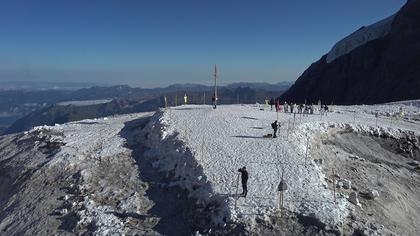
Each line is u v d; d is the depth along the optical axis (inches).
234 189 1053.8
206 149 1337.4
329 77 4692.4
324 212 932.0
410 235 978.7
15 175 1494.8
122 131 1775.3
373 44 4446.4
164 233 983.0
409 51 3959.2
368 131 1667.1
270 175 1131.9
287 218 927.7
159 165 1354.6
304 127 1571.1
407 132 1674.5
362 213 995.9
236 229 909.8
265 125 1622.8
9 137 2020.2
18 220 1171.3
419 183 1349.7
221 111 1907.0
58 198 1227.2
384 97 3814.0
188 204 1082.7
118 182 1269.7
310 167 1189.1
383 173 1344.7
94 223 1037.2
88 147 1569.9
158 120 1683.1
